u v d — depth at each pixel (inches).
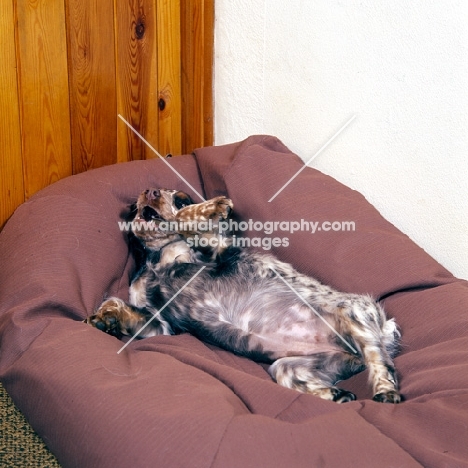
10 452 61.1
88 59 84.5
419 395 59.1
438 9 73.0
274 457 48.9
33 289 66.9
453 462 49.6
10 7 76.9
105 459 50.9
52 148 84.1
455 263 78.4
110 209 76.8
